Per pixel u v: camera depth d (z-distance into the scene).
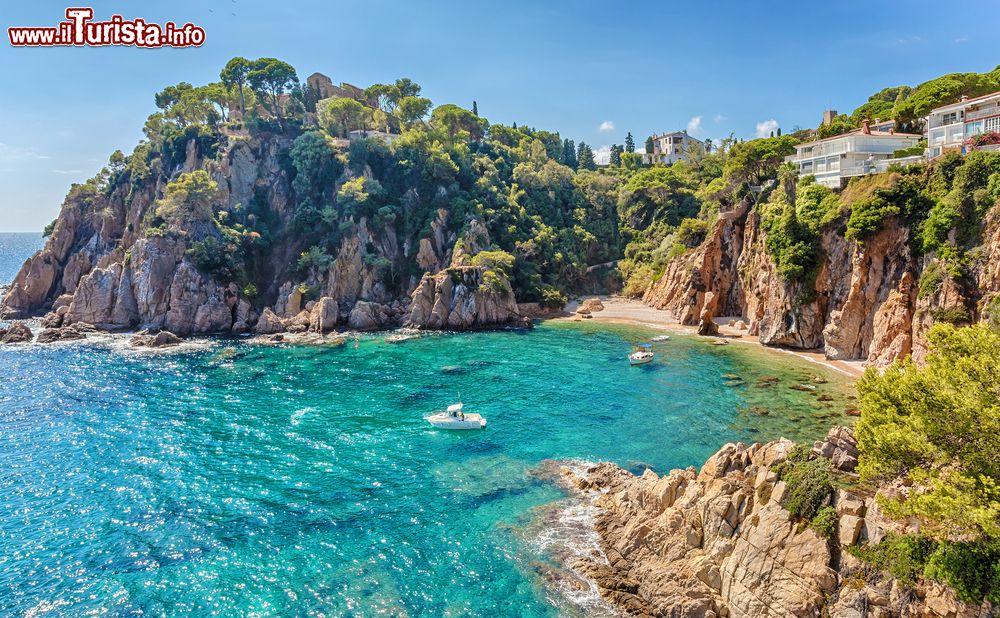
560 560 34.06
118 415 60.62
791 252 82.44
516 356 86.88
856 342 75.44
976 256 58.38
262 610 30.58
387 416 60.00
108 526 38.78
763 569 27.33
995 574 21.03
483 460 48.47
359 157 136.62
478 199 141.75
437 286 113.00
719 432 52.81
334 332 107.38
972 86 89.44
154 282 107.06
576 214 159.62
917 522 24.52
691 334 99.75
